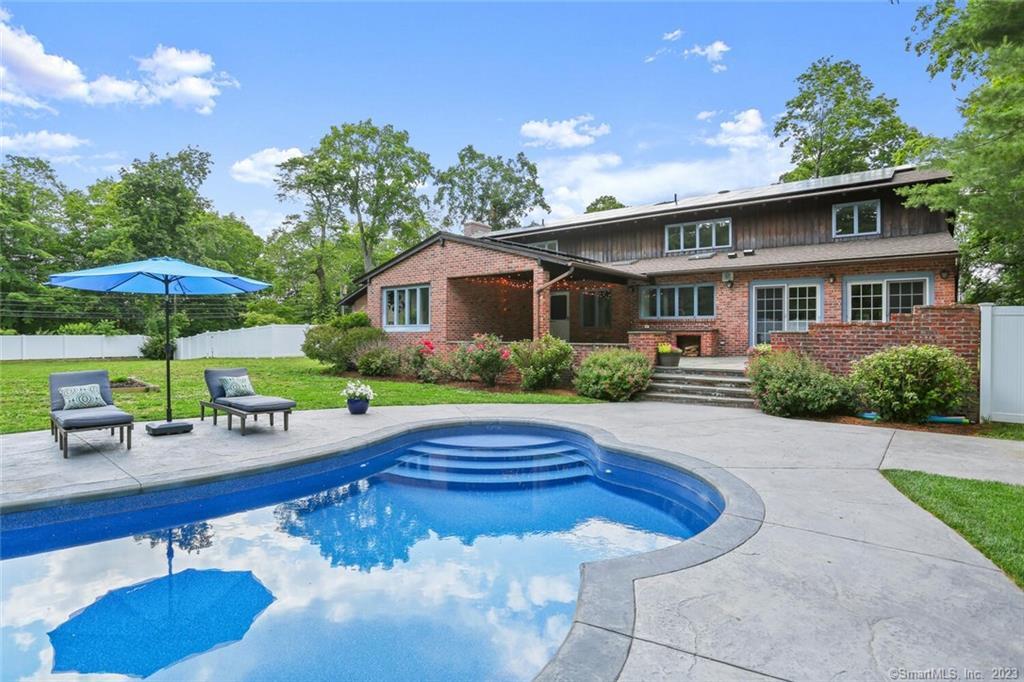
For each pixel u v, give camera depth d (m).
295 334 28.00
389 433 8.38
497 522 5.57
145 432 8.53
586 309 20.69
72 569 4.39
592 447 8.12
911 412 8.91
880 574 3.46
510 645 3.26
